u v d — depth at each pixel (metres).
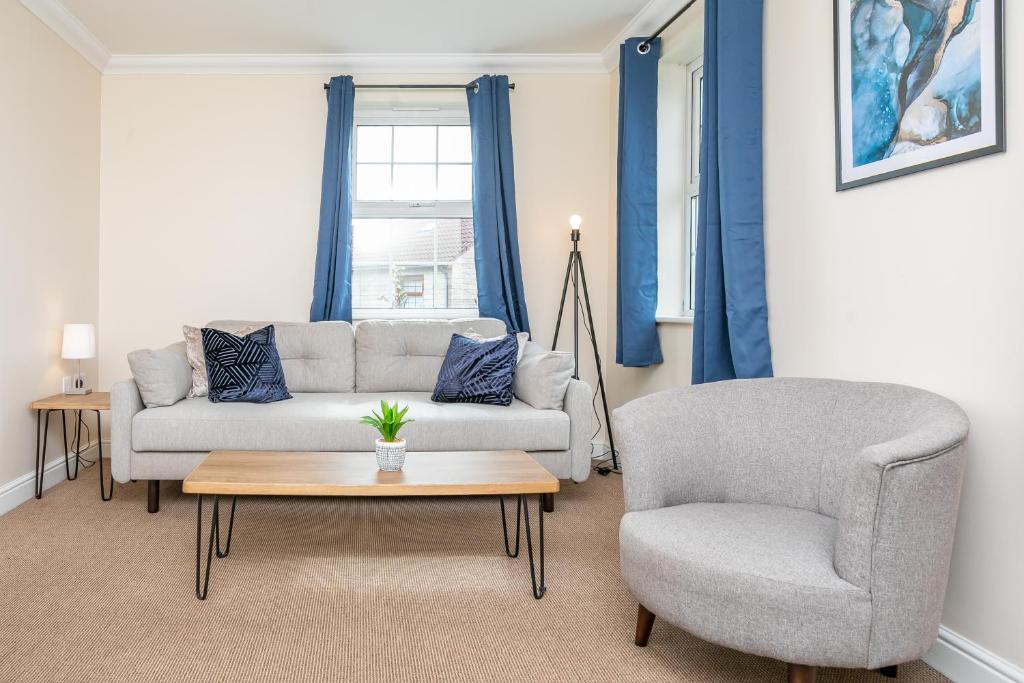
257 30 3.61
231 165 3.99
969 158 1.62
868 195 1.97
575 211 4.12
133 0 3.25
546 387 3.09
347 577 2.27
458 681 1.63
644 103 3.52
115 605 2.01
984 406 1.60
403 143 4.17
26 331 3.18
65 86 3.51
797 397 1.93
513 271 3.93
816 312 2.20
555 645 1.81
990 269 1.58
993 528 1.58
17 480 3.09
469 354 3.30
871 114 1.94
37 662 1.68
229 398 3.12
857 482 1.38
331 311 3.85
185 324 3.98
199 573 2.07
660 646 1.81
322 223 3.85
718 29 2.50
